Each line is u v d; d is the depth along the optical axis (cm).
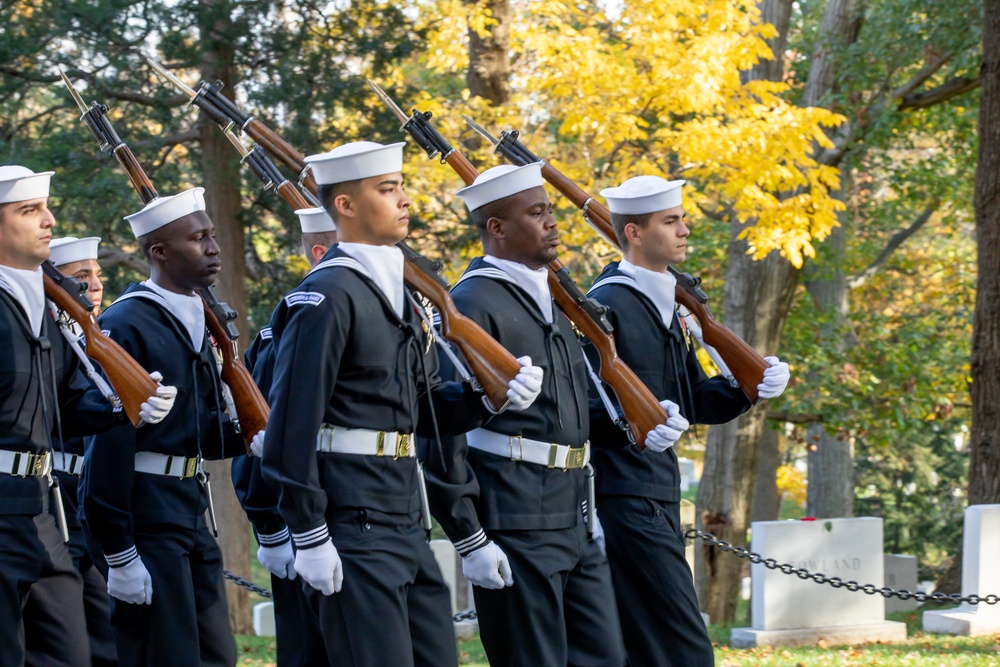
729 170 2308
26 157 2052
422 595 765
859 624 1666
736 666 1425
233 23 2088
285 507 697
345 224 752
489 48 2470
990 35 2072
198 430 910
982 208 2091
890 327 3850
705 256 3328
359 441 730
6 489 753
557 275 912
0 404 756
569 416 866
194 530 923
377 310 738
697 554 2906
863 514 4925
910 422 3136
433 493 796
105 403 848
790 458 5209
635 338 982
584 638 873
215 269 941
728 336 1007
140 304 927
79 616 798
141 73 2125
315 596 723
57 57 2089
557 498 854
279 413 701
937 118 3359
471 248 2414
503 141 1016
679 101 2294
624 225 1008
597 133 2319
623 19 2341
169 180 2228
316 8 2228
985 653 1465
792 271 2838
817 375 3077
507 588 833
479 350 773
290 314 727
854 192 3850
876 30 2850
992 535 1675
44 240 782
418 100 2277
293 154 921
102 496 865
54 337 836
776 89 2375
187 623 902
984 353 2083
